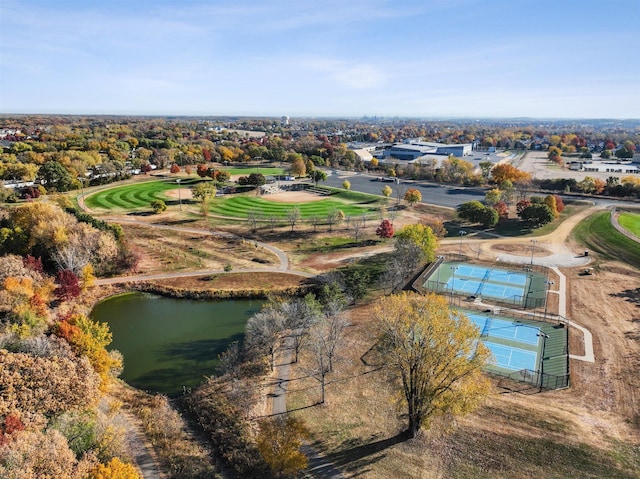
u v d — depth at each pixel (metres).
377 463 41.97
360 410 49.62
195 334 69.62
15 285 63.31
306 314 63.12
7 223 93.62
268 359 59.44
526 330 67.69
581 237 113.69
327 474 40.66
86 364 45.47
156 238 113.19
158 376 58.41
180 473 40.56
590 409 49.09
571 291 81.38
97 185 172.62
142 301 81.94
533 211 122.25
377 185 188.00
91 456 35.09
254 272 92.94
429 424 43.44
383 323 45.81
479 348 42.31
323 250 107.25
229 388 53.91
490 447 43.72
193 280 88.25
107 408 47.88
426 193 170.88
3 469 29.47
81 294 79.62
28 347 47.12
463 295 80.50
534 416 47.97
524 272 91.50
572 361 58.69
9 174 162.75
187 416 50.41
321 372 53.34
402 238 89.94
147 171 199.75
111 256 89.62
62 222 91.12
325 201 158.62
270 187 177.75
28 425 36.41
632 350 60.94
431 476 40.47
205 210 135.25
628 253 100.38
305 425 46.97
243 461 42.53
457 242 112.44
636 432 45.34
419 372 42.38
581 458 42.00
